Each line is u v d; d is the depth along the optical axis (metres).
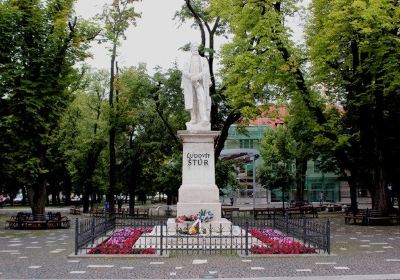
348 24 26.67
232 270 12.91
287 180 47.97
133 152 43.88
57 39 29.02
